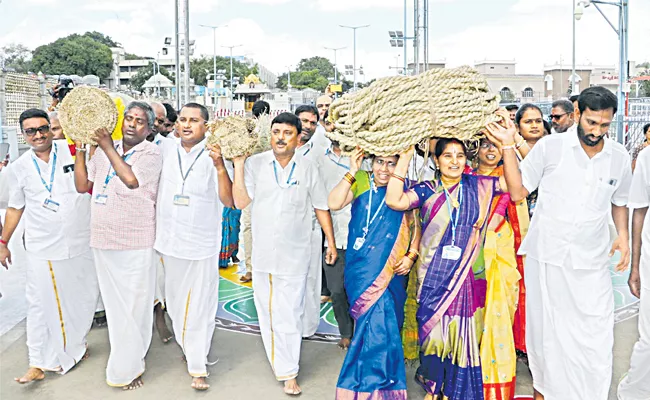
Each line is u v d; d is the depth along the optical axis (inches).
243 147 157.9
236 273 295.9
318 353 195.9
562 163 139.9
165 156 170.2
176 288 169.3
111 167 166.2
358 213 156.2
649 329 149.4
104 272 165.6
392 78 145.9
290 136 166.6
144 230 166.1
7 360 188.2
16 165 173.0
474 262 148.1
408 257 153.3
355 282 153.8
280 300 167.5
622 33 820.0
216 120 161.0
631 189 151.4
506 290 161.5
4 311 233.9
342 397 151.0
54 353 175.2
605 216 140.3
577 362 141.2
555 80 2341.3
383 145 143.3
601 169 138.2
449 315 147.0
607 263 142.6
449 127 142.8
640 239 156.6
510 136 144.3
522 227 169.2
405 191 151.3
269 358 168.1
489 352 150.4
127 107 165.2
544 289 144.4
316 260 201.8
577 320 141.0
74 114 154.0
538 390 151.5
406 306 164.6
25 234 173.3
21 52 2362.2
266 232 166.6
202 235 167.0
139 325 167.8
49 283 171.9
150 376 177.0
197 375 167.8
